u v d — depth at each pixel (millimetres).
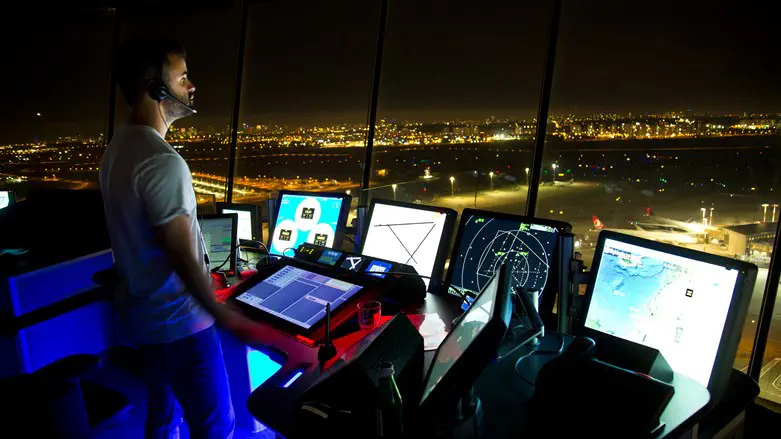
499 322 1018
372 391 1249
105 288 2309
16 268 2000
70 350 2227
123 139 1481
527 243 2012
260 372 2307
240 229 3188
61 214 2320
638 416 1095
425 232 2346
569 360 1247
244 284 2297
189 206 1502
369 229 2553
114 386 2482
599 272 1730
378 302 1922
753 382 1602
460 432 1158
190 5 5043
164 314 1536
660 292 1557
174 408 1930
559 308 1831
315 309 1947
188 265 1448
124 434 2248
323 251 2363
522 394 1405
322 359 1596
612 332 1649
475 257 2160
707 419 1485
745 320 1392
